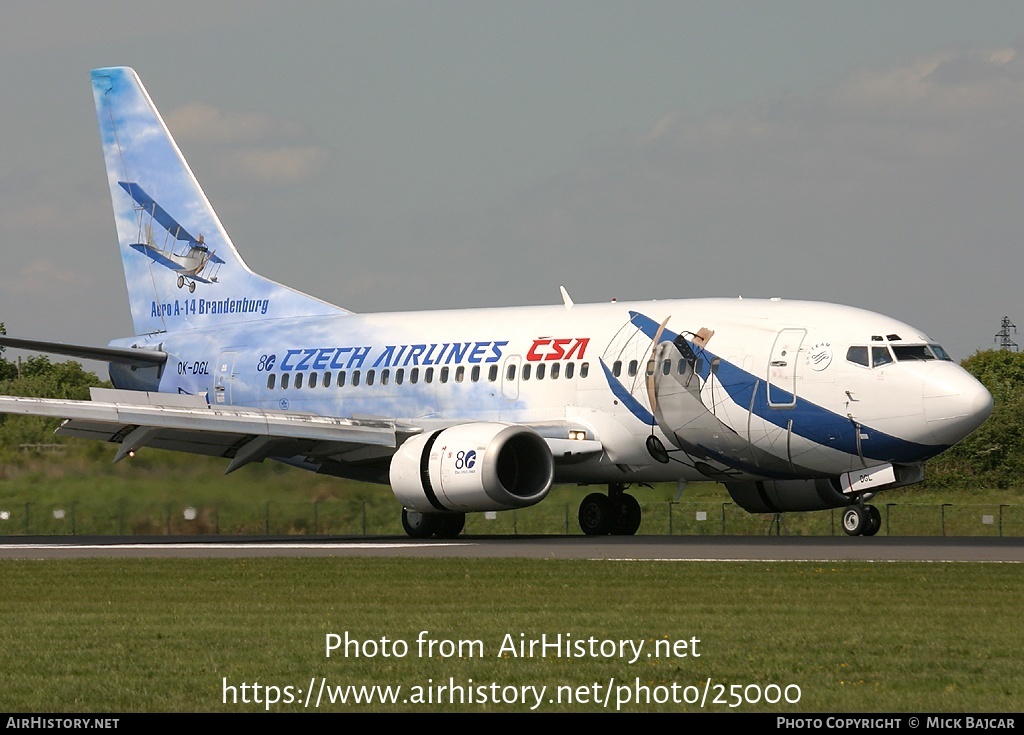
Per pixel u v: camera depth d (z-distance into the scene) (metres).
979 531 138.75
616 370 93.94
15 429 119.69
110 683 38.41
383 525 113.50
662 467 93.88
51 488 117.25
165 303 121.44
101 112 124.69
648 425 92.69
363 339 107.75
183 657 42.31
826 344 87.75
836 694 36.56
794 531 135.12
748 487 98.56
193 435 97.38
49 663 41.38
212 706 35.75
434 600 54.69
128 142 123.56
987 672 39.25
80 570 68.75
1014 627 46.78
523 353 98.56
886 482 87.62
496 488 88.00
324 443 97.81
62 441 118.94
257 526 114.81
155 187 122.38
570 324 98.38
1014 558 70.00
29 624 49.31
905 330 88.00
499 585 59.44
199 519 114.81
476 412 99.69
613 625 47.34
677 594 55.59
